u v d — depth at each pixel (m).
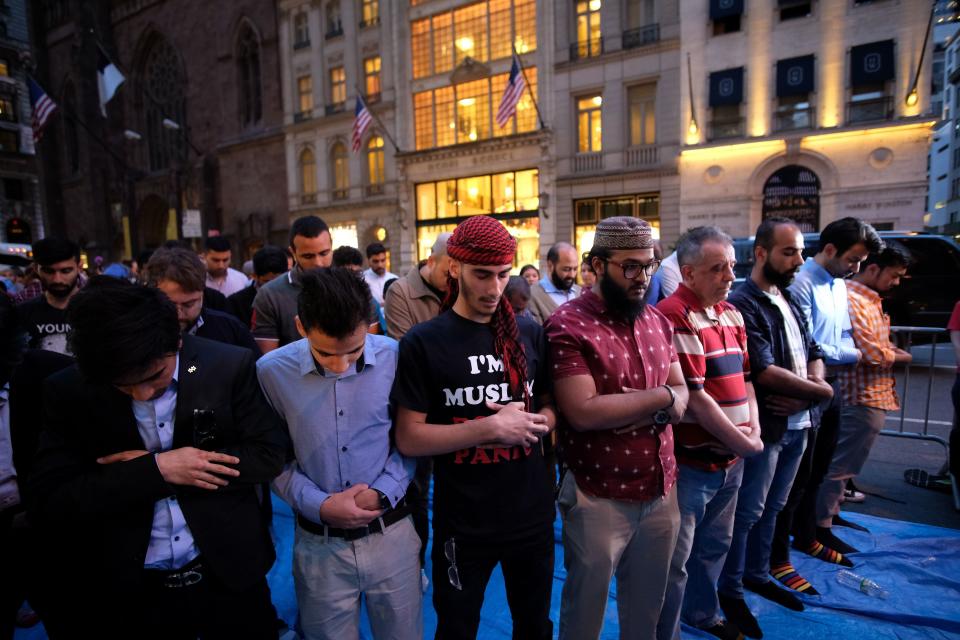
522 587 1.84
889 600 2.67
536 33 18.45
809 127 14.79
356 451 1.73
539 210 18.95
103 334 1.28
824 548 3.05
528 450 1.77
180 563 1.58
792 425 2.59
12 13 31.62
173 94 31.00
